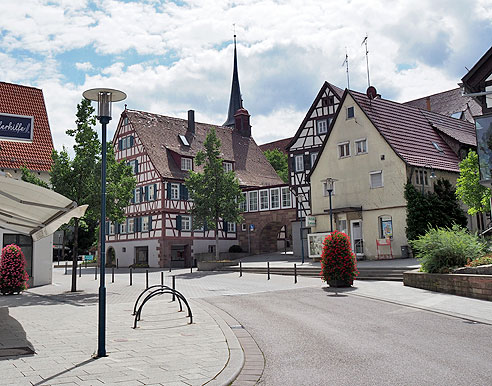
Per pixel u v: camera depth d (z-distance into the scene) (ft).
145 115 154.30
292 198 140.67
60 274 113.80
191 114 163.02
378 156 98.84
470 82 81.66
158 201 138.62
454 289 50.98
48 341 29.40
